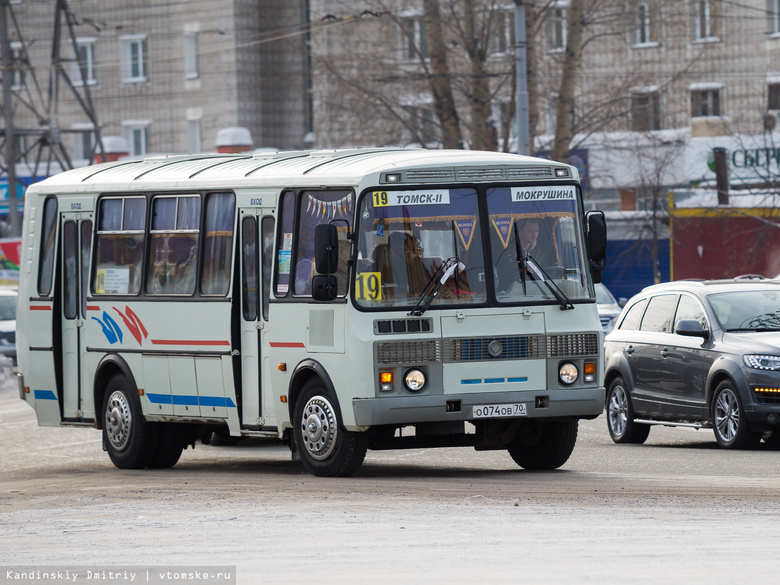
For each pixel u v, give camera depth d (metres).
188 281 37.38
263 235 35.22
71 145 189.00
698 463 37.09
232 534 23.98
